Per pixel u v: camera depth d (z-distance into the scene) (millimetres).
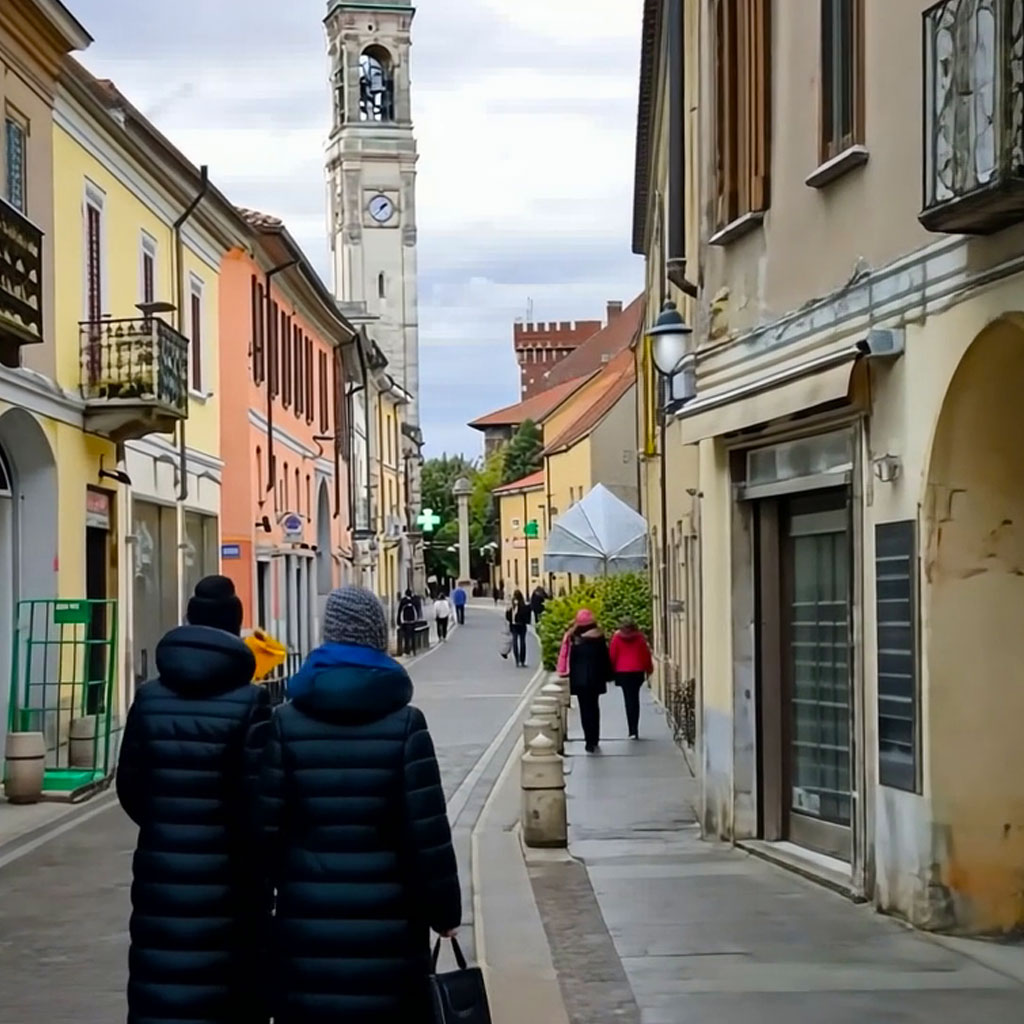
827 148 10844
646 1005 7918
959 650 9156
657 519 32594
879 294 9867
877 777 10062
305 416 43938
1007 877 9188
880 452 9969
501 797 18203
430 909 5426
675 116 14812
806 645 12422
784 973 8469
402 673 5602
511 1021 7688
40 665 19953
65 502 20719
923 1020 7434
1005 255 8195
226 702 6426
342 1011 5320
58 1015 8391
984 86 7414
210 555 30266
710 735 13742
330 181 98188
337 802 5414
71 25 19422
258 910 6383
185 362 23344
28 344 18266
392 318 95125
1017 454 9117
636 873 12031
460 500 101562
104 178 22688
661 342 13977
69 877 12758
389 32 95438
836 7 10734
